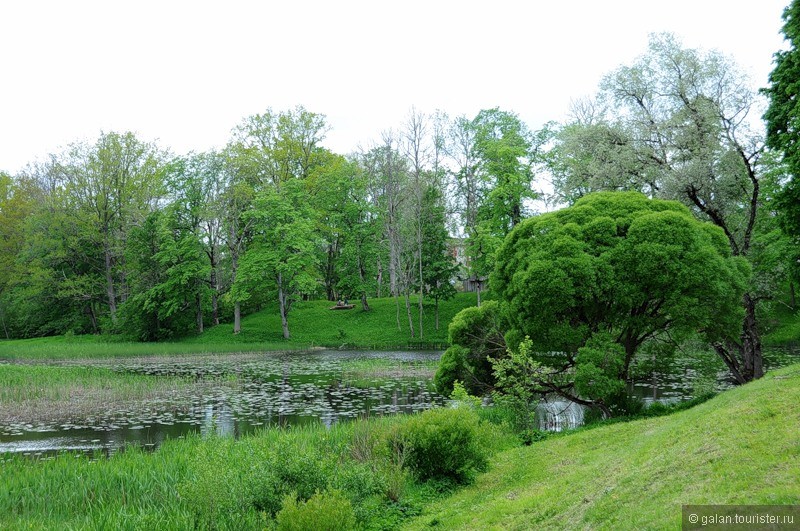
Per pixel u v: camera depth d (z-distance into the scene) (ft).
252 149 180.04
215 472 28.14
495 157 155.22
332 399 74.84
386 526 29.25
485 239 145.69
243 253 188.65
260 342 161.48
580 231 54.03
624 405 53.83
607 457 33.68
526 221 59.93
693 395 66.13
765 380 38.99
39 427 58.95
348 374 100.48
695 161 66.08
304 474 28.63
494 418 54.24
